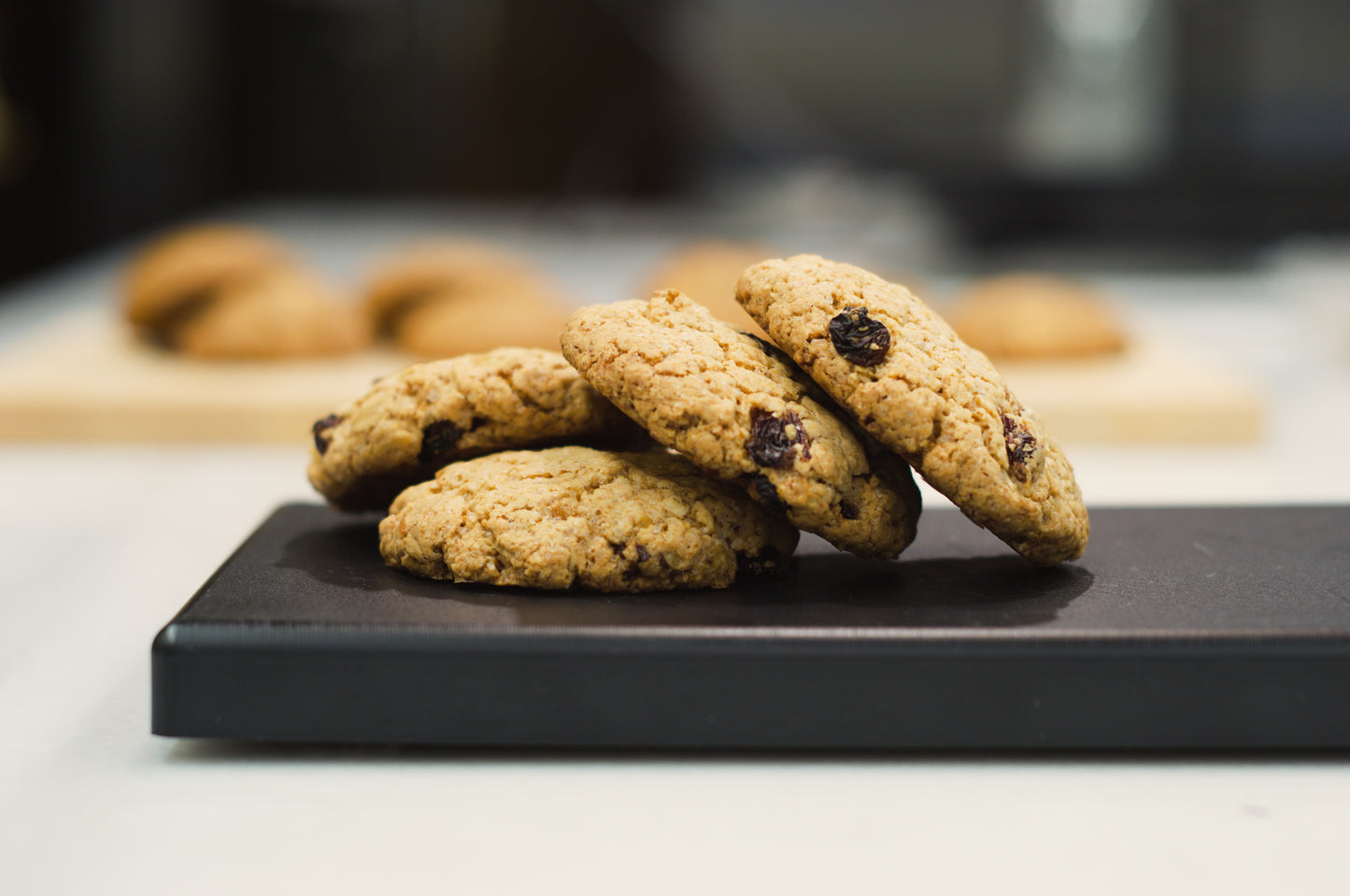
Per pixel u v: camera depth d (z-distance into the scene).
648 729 0.32
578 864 0.29
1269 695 0.32
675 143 1.36
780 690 0.32
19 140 1.11
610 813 0.31
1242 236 1.05
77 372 0.68
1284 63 1.16
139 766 0.32
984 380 0.36
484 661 0.32
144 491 0.53
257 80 1.44
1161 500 0.51
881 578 0.36
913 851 0.30
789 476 0.34
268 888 0.29
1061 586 0.35
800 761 0.33
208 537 0.47
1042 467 0.35
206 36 1.40
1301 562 0.37
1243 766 0.33
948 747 0.33
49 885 0.29
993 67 1.33
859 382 0.35
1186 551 0.37
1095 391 0.63
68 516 0.50
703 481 0.36
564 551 0.34
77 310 0.89
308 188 1.47
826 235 1.11
